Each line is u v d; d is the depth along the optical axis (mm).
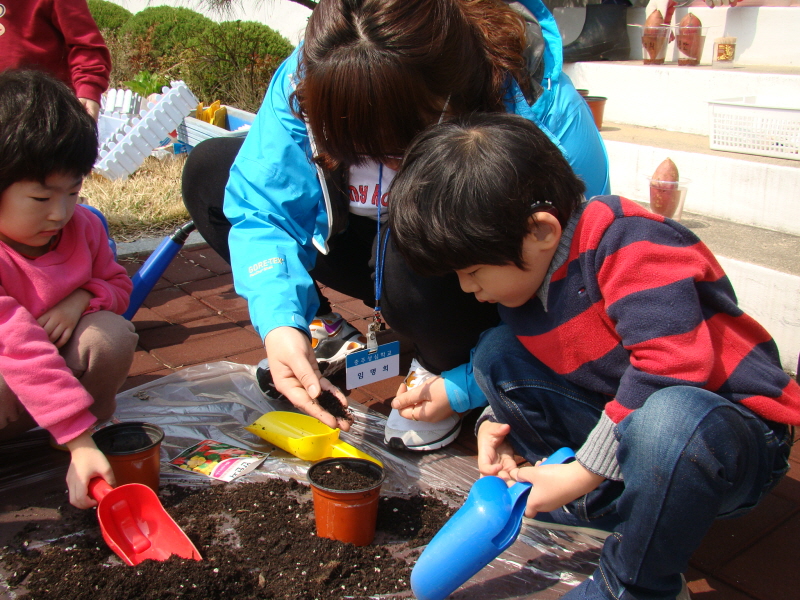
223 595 1240
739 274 2299
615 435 1187
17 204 1450
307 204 1760
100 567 1292
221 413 1964
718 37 3912
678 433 1094
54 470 1681
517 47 1565
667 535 1128
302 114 1560
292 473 1687
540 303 1368
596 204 1277
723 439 1103
